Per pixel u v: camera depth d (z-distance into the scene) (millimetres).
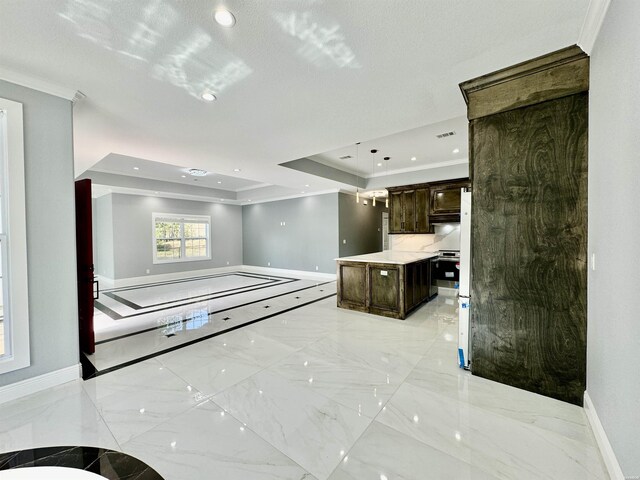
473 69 2119
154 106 2652
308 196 8234
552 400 2023
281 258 8984
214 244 9219
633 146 1165
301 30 1700
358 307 4438
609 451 1403
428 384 2256
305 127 3193
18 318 2064
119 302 5176
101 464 1308
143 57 1937
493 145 2242
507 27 1678
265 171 5289
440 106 2721
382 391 2160
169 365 2617
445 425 1771
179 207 8328
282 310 4520
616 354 1344
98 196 7465
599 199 1608
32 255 2141
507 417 1841
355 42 1812
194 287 6656
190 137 3463
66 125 2318
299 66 2068
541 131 2051
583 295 1934
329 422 1809
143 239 7523
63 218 2297
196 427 1764
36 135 2164
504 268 2219
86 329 2857
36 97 2168
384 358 2738
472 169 2340
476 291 2346
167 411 1926
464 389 2178
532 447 1582
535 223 2092
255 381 2320
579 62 1881
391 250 6609
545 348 2076
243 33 1720
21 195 2078
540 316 2090
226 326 3742
